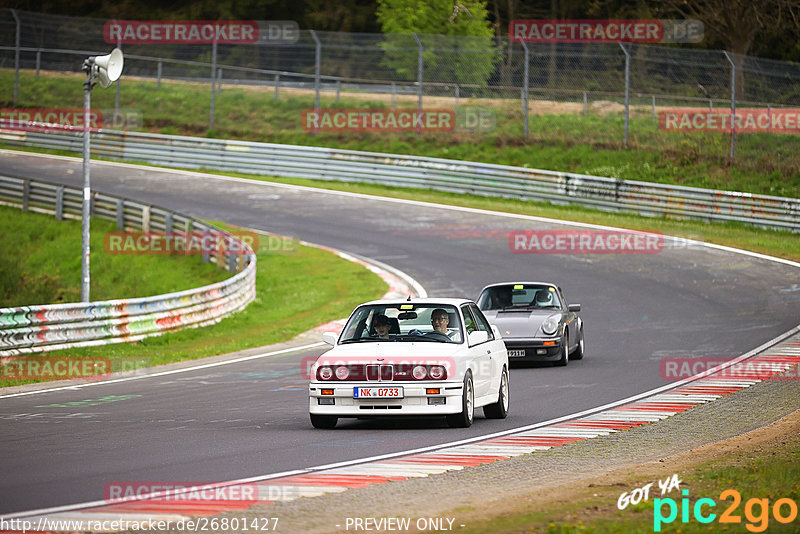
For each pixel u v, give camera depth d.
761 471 25.44
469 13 165.00
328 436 33.75
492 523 20.33
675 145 137.38
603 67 169.75
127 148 154.12
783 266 90.81
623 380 48.72
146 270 97.19
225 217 117.19
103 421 37.47
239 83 197.38
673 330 66.56
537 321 54.84
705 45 197.75
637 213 117.19
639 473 26.02
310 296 83.94
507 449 30.95
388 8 180.00
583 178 121.31
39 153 157.12
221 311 75.69
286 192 133.00
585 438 33.16
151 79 195.88
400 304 38.22
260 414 39.34
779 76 143.75
